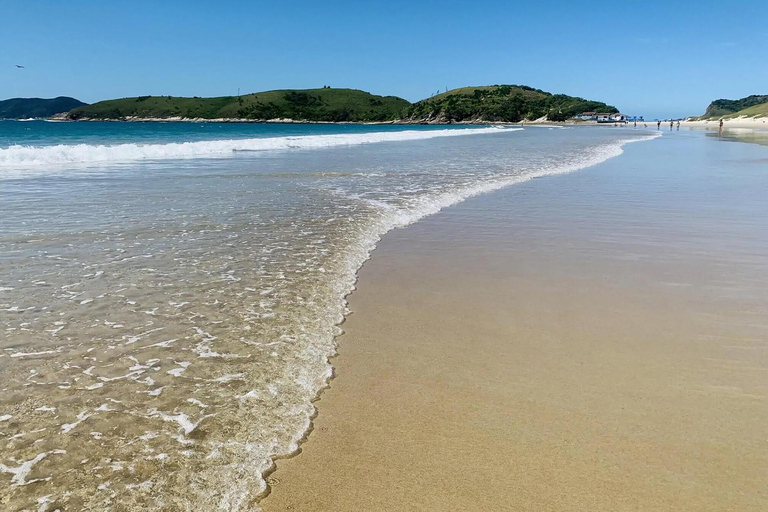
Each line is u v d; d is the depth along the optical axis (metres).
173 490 2.65
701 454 3.07
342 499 2.69
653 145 32.62
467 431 3.30
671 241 8.15
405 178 15.11
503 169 17.69
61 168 16.91
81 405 3.35
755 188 13.48
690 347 4.48
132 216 9.30
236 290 5.62
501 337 4.70
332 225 8.97
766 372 4.05
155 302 5.19
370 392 3.75
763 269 6.73
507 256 7.36
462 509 2.64
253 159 21.11
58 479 2.68
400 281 6.25
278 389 3.69
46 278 5.81
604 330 4.85
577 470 2.94
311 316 5.03
